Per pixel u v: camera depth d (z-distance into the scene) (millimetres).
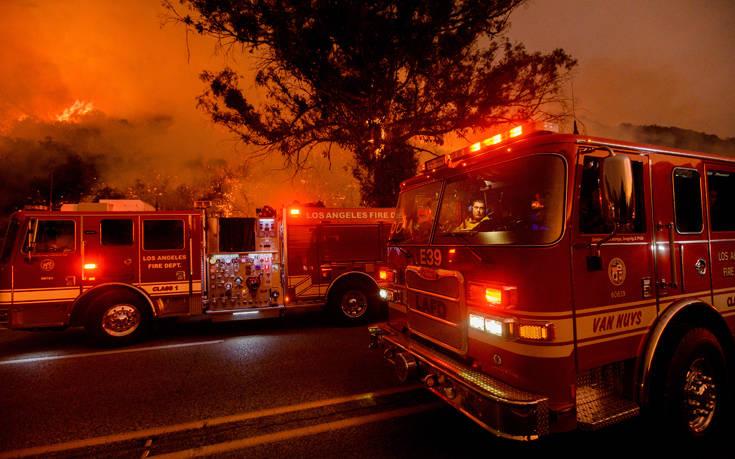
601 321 2561
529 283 2449
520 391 2428
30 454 3137
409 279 3746
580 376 2688
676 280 2996
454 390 2764
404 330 3904
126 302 6566
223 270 7500
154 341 6758
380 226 8102
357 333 7047
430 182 3658
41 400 4203
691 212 3178
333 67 11852
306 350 5922
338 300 7723
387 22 10805
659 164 2977
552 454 2959
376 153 12109
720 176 3465
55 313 6453
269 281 7734
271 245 7840
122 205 7660
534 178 2605
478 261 2855
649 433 2982
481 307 2791
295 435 3344
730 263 3426
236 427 3523
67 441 3340
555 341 2381
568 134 2547
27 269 6336
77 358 5766
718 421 3154
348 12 10602
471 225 3072
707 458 2867
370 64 11273
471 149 3186
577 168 2512
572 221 2459
